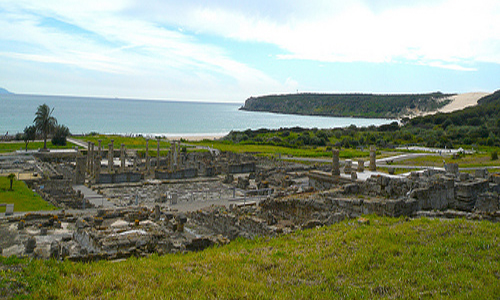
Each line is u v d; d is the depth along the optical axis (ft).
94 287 51.60
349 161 180.65
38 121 353.51
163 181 267.18
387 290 49.83
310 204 106.32
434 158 387.96
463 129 611.47
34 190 198.90
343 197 104.99
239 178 252.21
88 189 230.89
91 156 285.84
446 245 63.21
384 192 104.06
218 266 62.49
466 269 53.62
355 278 54.54
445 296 45.93
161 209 159.94
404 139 604.90
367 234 72.49
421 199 93.15
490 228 69.82
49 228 123.03
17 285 49.83
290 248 71.36
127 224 120.67
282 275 57.31
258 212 117.91
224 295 49.47
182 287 52.26
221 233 110.73
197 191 228.02
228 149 469.57
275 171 284.00
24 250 99.04
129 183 255.29
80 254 82.07
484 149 465.06
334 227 82.79
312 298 48.32
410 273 53.93
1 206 156.76
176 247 82.69
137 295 49.24
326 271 57.16
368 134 624.59
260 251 71.41
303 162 370.32
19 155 332.60
